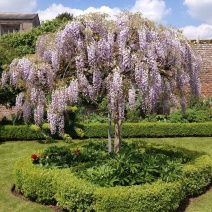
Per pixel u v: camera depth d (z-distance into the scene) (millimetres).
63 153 7344
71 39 6133
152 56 5941
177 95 6789
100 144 8547
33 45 17844
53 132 6355
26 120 7023
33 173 6258
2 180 7641
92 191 5379
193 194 6539
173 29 6484
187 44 6539
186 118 12602
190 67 6594
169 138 12117
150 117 12602
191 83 6660
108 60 6078
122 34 5977
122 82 5941
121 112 6051
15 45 17922
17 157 9898
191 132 12234
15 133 11945
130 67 6004
